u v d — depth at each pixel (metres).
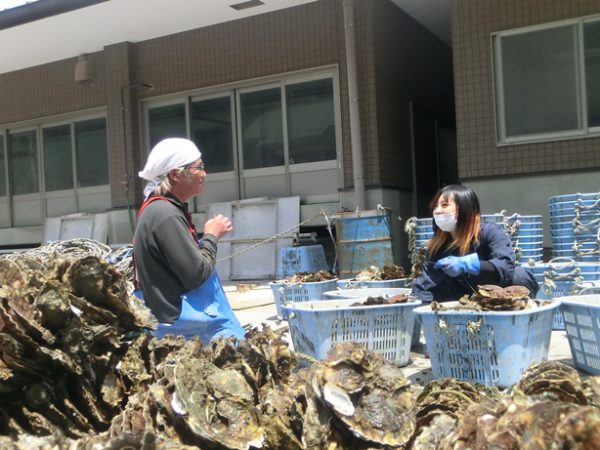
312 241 9.19
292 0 9.22
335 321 3.73
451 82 12.25
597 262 5.35
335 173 9.50
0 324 1.64
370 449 1.48
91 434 1.66
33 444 1.55
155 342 1.94
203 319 2.62
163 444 1.40
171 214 2.67
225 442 1.47
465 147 7.86
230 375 1.64
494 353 3.17
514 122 7.68
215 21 9.96
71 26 9.62
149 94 10.80
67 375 1.75
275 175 9.98
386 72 9.23
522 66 7.62
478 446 1.25
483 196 7.76
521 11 7.57
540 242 5.96
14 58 11.23
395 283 5.60
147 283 2.68
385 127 9.10
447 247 4.04
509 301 3.24
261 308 7.00
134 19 9.50
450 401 1.75
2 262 1.93
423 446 1.53
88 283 1.84
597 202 5.43
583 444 1.05
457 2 7.87
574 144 7.34
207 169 10.54
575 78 7.37
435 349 3.40
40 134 12.16
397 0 9.41
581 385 1.57
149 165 2.79
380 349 3.86
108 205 11.52
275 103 9.95
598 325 3.37
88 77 11.03
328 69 9.43
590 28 7.30
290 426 1.58
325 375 1.58
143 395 1.63
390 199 9.12
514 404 1.31
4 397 1.67
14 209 12.60
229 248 9.90
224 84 10.19
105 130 11.41
